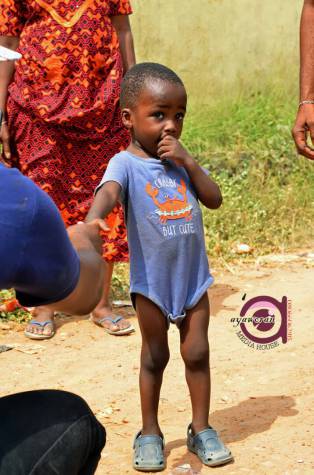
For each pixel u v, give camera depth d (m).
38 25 7.03
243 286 8.34
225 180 10.96
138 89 4.83
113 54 7.14
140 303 4.95
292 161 11.52
